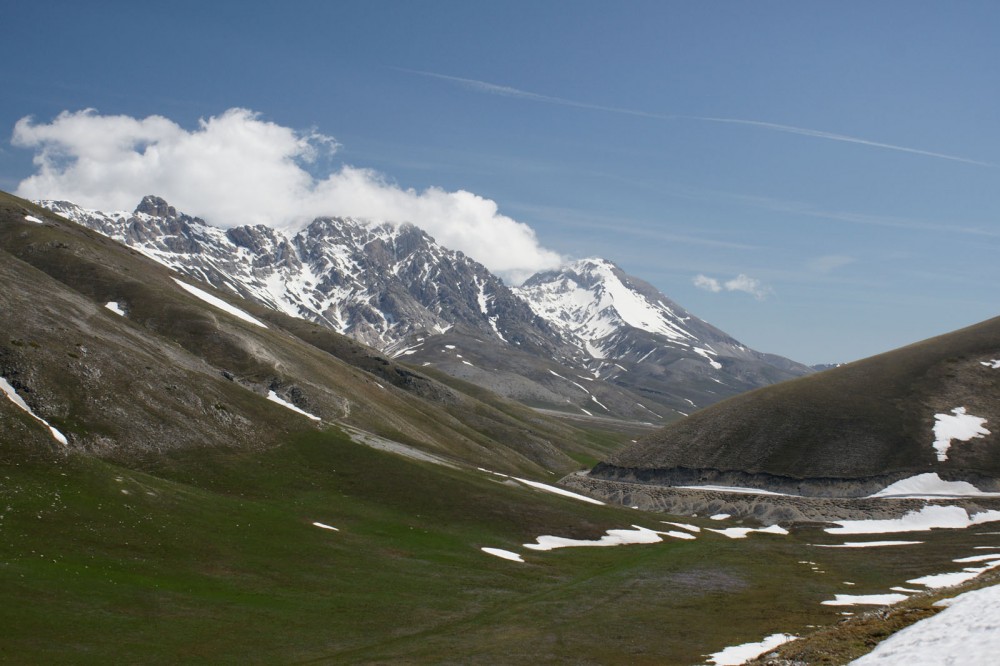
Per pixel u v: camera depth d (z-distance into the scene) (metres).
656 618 62.03
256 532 72.00
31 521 57.75
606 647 53.31
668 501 151.75
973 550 99.12
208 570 60.34
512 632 56.22
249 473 91.75
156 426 90.94
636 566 84.81
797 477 151.88
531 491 117.62
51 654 41.03
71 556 54.97
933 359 185.12
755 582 78.62
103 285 156.12
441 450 144.00
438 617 59.34
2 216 177.62
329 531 79.19
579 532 99.19
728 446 169.00
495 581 72.44
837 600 70.44
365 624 55.47
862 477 146.62
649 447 180.62
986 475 140.12
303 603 57.84
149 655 43.69
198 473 86.81
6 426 68.56
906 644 36.50
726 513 141.12
